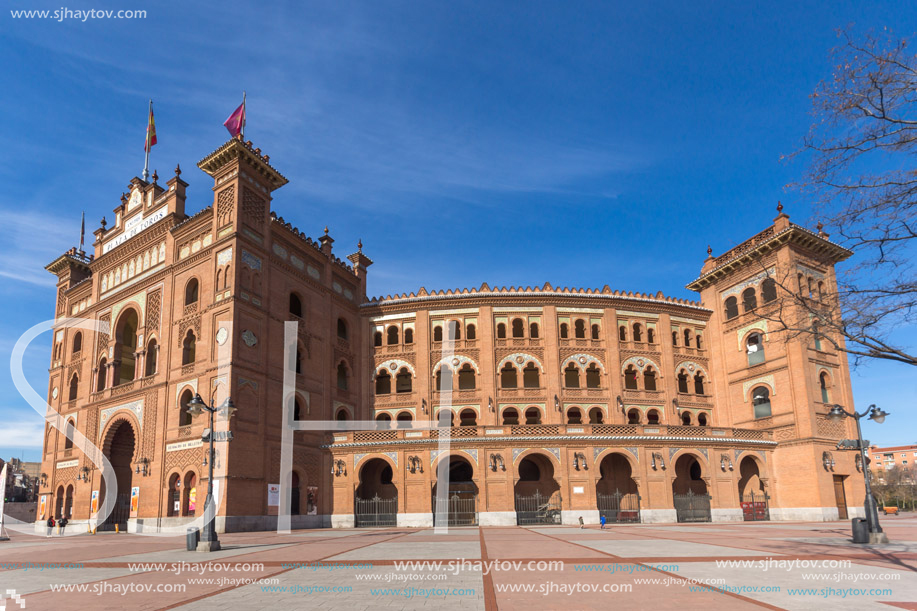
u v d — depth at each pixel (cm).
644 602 1032
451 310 5031
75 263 5641
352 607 1024
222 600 1120
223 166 4094
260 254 4081
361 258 5400
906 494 10038
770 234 4881
